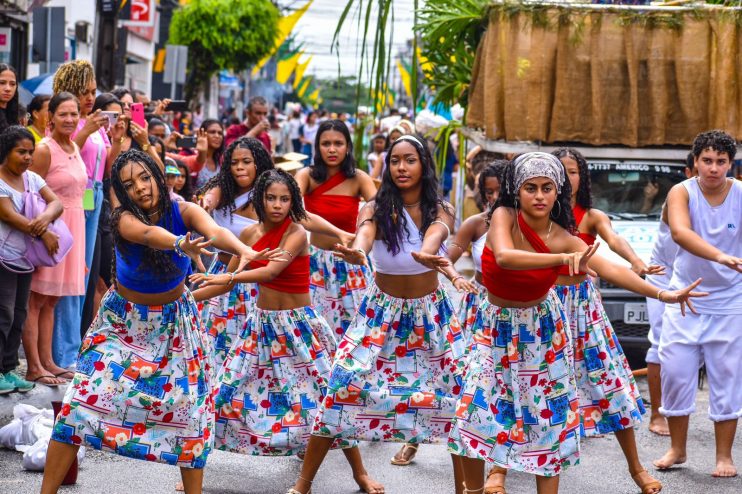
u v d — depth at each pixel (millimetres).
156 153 9297
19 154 7711
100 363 5344
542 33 10602
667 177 10922
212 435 5551
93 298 9305
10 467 6426
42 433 6750
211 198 7277
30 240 7781
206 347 5578
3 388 7969
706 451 7438
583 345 6531
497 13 10750
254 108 13797
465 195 15445
